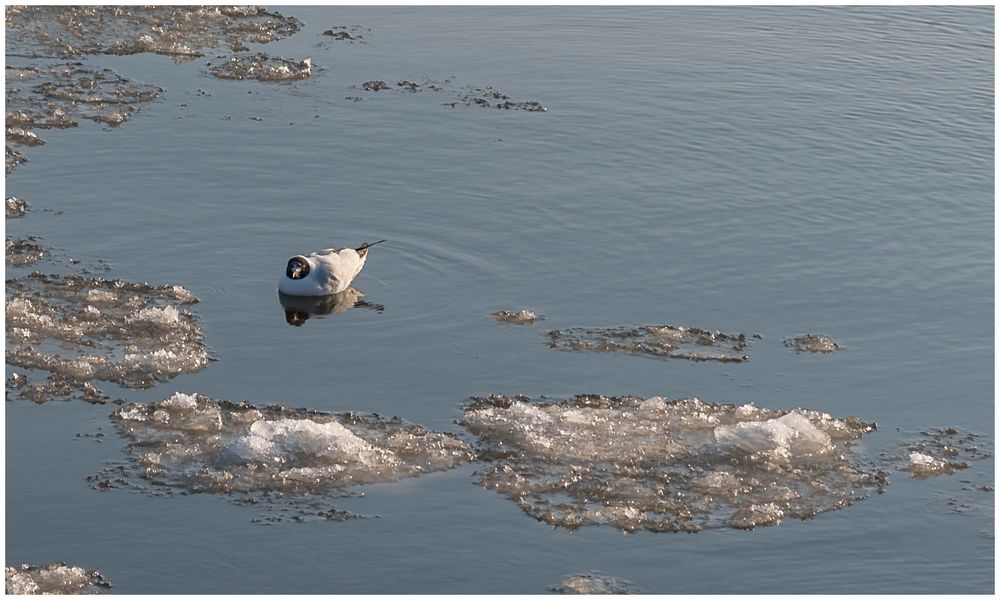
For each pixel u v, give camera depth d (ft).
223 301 114.83
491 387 101.76
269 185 139.13
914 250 129.59
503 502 86.38
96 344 105.81
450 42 188.65
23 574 77.66
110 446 91.40
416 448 92.02
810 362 107.45
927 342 111.55
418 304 115.44
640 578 79.41
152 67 174.40
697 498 87.76
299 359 105.19
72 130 151.53
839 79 178.09
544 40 190.39
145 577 78.18
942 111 167.63
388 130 155.74
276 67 173.47
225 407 97.25
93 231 126.82
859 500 88.07
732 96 169.99
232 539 81.76
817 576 79.92
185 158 145.18
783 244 129.80
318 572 79.00
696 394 101.76
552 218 133.49
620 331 111.14
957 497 88.74
